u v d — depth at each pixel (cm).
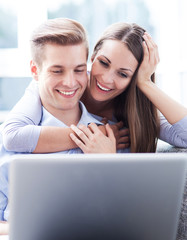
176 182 65
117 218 66
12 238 66
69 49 101
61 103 109
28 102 115
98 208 65
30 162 62
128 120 125
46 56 103
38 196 63
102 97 120
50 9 253
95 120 121
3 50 250
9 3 247
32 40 109
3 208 107
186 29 258
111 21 259
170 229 68
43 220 65
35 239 66
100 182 63
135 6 260
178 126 121
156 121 129
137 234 67
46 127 108
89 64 221
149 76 123
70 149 110
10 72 251
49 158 62
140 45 116
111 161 63
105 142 109
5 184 107
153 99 122
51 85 105
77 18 256
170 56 264
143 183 64
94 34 259
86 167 63
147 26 264
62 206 64
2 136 113
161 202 66
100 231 66
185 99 257
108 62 113
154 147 129
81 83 107
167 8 261
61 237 66
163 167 64
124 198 65
